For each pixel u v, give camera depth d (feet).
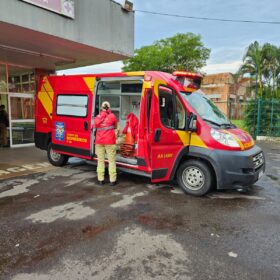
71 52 29.73
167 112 17.60
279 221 13.58
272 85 96.89
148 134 17.24
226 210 14.93
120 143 20.38
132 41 31.94
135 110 21.57
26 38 24.27
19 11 20.90
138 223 13.15
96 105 20.79
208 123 17.02
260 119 51.85
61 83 23.31
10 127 36.58
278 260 10.12
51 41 25.22
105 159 20.36
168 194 17.49
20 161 27.37
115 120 18.99
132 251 10.64
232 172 16.01
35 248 10.79
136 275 9.15
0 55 30.99
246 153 16.19
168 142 17.46
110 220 13.43
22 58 32.83
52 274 9.17
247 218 13.91
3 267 9.55
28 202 15.79
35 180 20.45
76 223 13.05
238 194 17.70
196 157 17.21
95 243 11.21
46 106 24.99
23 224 12.89
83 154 21.80
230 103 85.76
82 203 15.67
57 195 17.04
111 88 21.02
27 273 9.21
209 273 9.29
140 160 18.22
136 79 18.03
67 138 23.02
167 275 9.16
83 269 9.45
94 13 26.86
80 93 21.65
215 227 12.83
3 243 11.16
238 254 10.50
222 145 16.16
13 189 18.24
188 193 17.40
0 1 19.69
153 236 11.87
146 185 19.35
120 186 19.03
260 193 17.97
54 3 23.09
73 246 10.96
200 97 19.02
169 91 17.47
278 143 45.96
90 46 26.99
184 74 18.20
